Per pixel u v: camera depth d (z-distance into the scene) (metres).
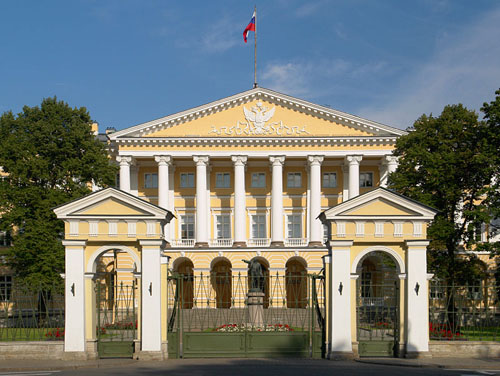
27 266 48.25
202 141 68.88
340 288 26.58
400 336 26.50
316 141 69.00
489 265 59.50
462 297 33.50
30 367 23.78
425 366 23.88
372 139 68.56
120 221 26.66
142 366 24.16
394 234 26.78
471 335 31.02
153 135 69.50
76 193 49.34
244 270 66.81
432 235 40.75
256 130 69.69
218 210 72.69
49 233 47.38
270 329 28.69
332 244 26.80
